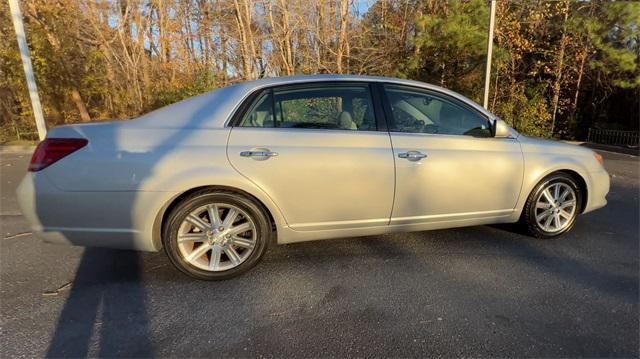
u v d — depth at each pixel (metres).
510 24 12.12
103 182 2.59
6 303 2.57
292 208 2.88
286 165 2.79
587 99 14.15
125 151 2.63
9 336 2.21
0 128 13.91
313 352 2.07
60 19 13.74
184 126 2.78
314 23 14.12
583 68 13.11
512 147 3.37
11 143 12.69
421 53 12.10
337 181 2.90
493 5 8.79
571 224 3.69
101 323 2.35
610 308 2.46
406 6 13.22
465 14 10.74
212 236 2.83
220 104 2.87
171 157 2.66
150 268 3.09
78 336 2.22
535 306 2.49
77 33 14.52
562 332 2.22
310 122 2.97
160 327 2.30
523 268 3.04
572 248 3.42
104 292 2.71
